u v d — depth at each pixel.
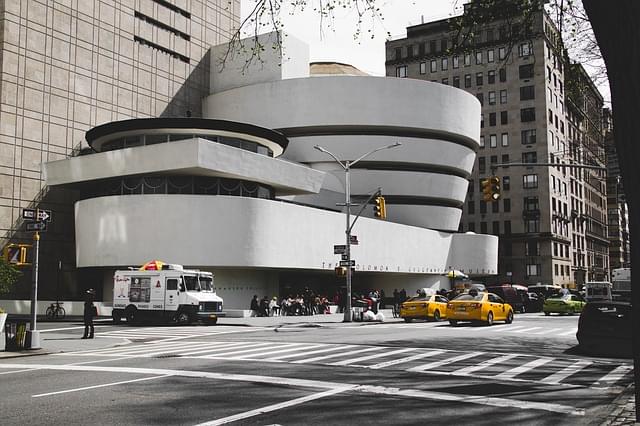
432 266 68.19
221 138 45.94
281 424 7.88
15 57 49.34
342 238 53.06
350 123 63.84
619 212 136.88
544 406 9.27
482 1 12.03
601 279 122.88
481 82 98.38
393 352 16.73
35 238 18.67
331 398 9.67
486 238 74.94
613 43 5.50
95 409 8.79
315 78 63.59
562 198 98.69
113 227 42.09
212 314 31.86
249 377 11.87
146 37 61.06
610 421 7.76
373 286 68.12
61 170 45.03
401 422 8.03
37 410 8.73
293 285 57.09
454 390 10.61
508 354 16.69
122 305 32.78
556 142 97.19
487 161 96.94
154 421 8.01
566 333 25.02
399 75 105.94
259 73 66.00
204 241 41.25
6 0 49.09
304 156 64.56
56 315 39.19
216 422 7.96
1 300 43.41
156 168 40.69
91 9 55.62
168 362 14.41
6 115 48.44
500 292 49.50
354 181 64.75
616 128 5.65
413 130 67.06
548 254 91.12
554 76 97.81
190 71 66.00
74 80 53.62
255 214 43.12
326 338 21.84
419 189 67.94
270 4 10.82
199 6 67.81
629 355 16.64
